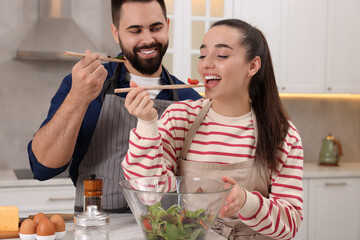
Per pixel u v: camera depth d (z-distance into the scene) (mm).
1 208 1239
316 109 3678
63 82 1645
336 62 3332
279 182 1271
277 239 1235
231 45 1186
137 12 1498
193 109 1329
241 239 1264
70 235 1248
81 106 1397
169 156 1259
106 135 1568
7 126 3160
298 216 1237
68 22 3053
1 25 3113
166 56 3055
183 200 975
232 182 1100
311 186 3109
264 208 1138
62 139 1432
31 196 2654
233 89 1213
